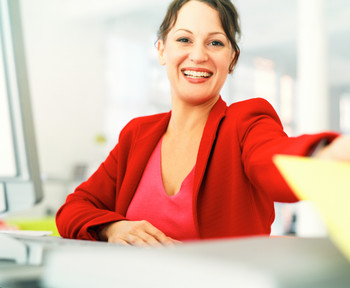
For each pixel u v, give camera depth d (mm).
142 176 839
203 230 726
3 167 551
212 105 818
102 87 6656
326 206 170
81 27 6469
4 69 538
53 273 176
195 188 722
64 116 6223
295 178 185
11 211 555
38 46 6008
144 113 6977
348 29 7418
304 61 4777
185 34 805
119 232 604
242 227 691
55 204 5727
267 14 6965
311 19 4742
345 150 206
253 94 8891
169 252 163
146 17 6898
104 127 6656
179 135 827
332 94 12250
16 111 537
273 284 124
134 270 154
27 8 5914
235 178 699
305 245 168
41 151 5938
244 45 8141
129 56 6914
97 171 912
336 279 136
